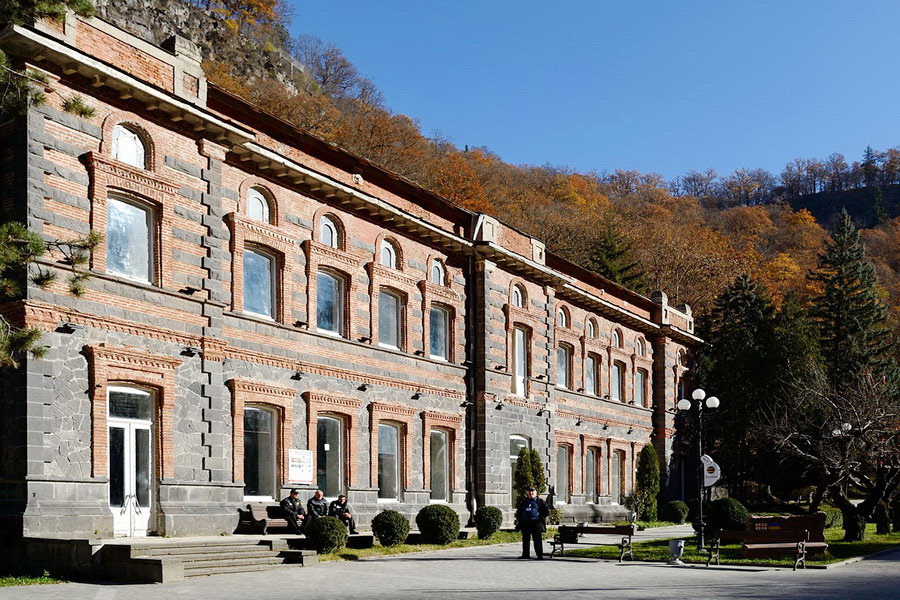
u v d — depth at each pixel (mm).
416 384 31703
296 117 67062
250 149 25062
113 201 21844
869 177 146625
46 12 17875
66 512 19438
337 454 28547
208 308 23688
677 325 54500
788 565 23578
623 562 24609
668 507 46469
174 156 23141
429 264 33188
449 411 33438
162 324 22359
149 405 22156
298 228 27391
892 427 34750
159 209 22625
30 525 18734
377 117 73688
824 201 146875
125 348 21250
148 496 21812
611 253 77875
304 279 27484
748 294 67375
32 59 19812
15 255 16734
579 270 44344
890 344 67625
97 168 20953
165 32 71688
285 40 91562
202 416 23266
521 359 38188
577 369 43188
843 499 32938
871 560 26047
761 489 59625
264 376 25641
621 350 47594
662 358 51969
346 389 28672
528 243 38562
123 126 22078
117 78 21078
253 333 25375
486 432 34562
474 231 35250
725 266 82125
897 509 41344
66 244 18297
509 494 35688
